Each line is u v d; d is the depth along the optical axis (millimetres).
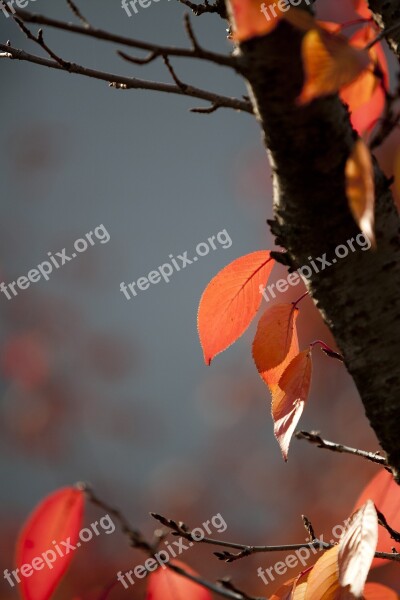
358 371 2752
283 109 2682
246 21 2635
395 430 2748
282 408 2754
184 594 2766
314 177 2705
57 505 2744
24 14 2631
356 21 2816
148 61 2656
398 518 2789
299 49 2668
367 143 2754
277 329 2779
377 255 2729
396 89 2807
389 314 2734
